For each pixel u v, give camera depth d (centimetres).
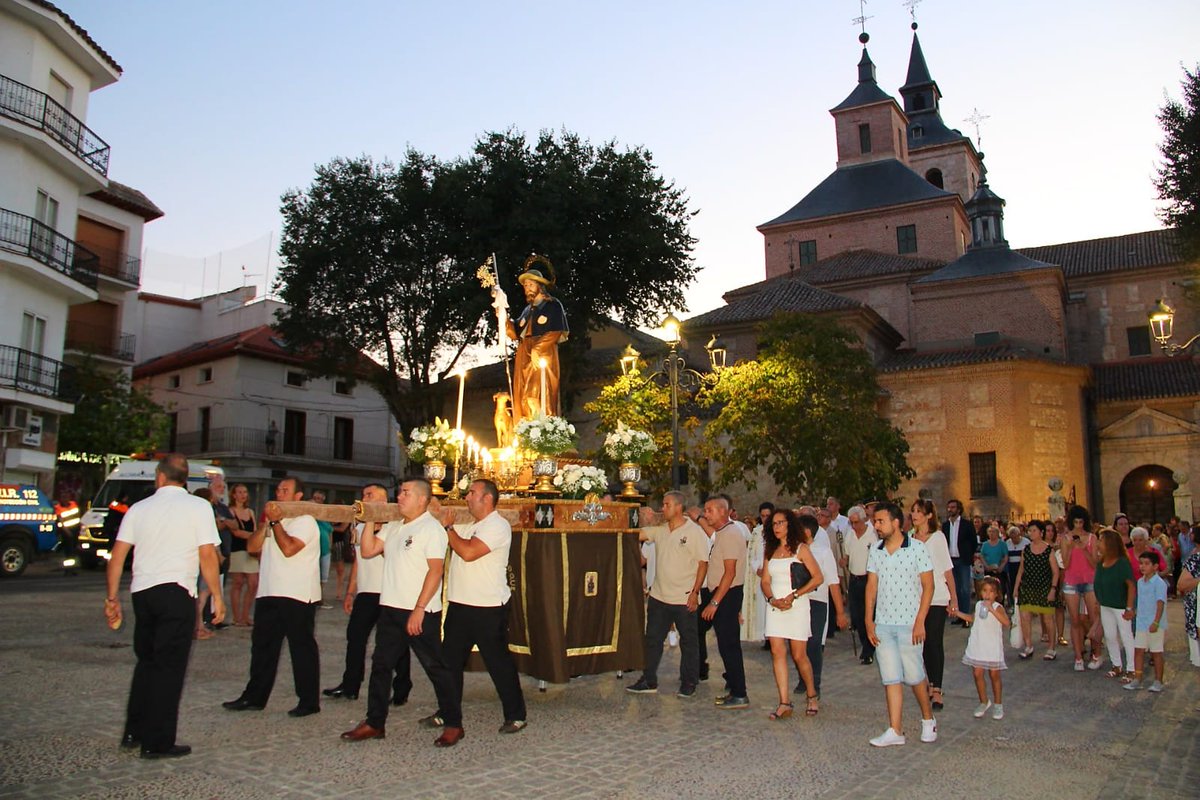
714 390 2670
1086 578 1191
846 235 4853
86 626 1353
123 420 3194
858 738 764
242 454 4122
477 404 4322
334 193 3488
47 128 2731
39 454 2800
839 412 2458
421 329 3603
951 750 727
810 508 1159
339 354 3669
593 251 3519
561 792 592
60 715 768
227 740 703
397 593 718
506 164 3381
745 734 772
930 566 750
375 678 721
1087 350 4412
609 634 925
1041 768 677
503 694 757
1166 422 3562
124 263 3738
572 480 944
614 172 3497
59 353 2941
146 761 636
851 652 1344
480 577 738
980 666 862
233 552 1373
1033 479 3353
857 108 5162
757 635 1154
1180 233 2969
